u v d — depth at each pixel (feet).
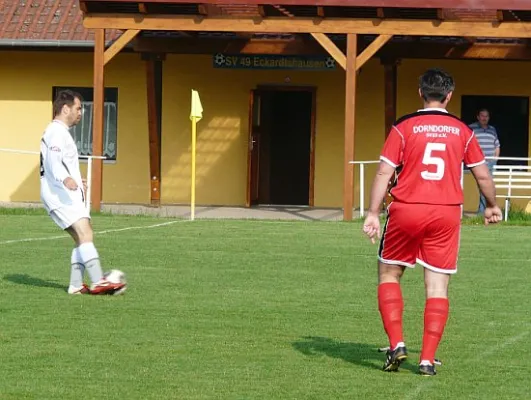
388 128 181.37
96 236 123.65
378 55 178.50
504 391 54.08
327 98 188.03
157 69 186.39
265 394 52.75
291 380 55.72
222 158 190.70
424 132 55.83
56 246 112.98
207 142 190.70
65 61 192.44
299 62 182.60
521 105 185.88
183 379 55.67
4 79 193.77
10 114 193.98
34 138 193.77
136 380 55.36
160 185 190.80
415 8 151.74
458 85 185.57
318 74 187.93
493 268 102.12
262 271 97.04
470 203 185.47
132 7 158.20
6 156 195.11
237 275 94.27
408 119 56.29
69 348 62.75
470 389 54.39
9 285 85.92
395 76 181.06
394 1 150.82
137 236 124.47
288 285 88.89
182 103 190.49
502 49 175.73
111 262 101.35
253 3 152.76
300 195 193.77
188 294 83.15
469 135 56.49
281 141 193.57
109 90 192.24
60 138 79.92
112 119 192.13
